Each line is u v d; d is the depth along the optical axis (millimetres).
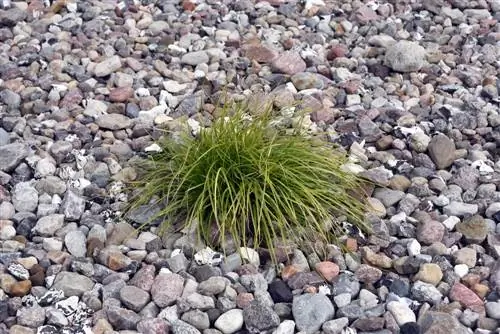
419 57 2465
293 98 2303
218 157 1989
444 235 1979
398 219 2012
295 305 1810
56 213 2018
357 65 2502
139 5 2754
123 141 2213
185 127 2209
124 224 1979
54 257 1906
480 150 2221
